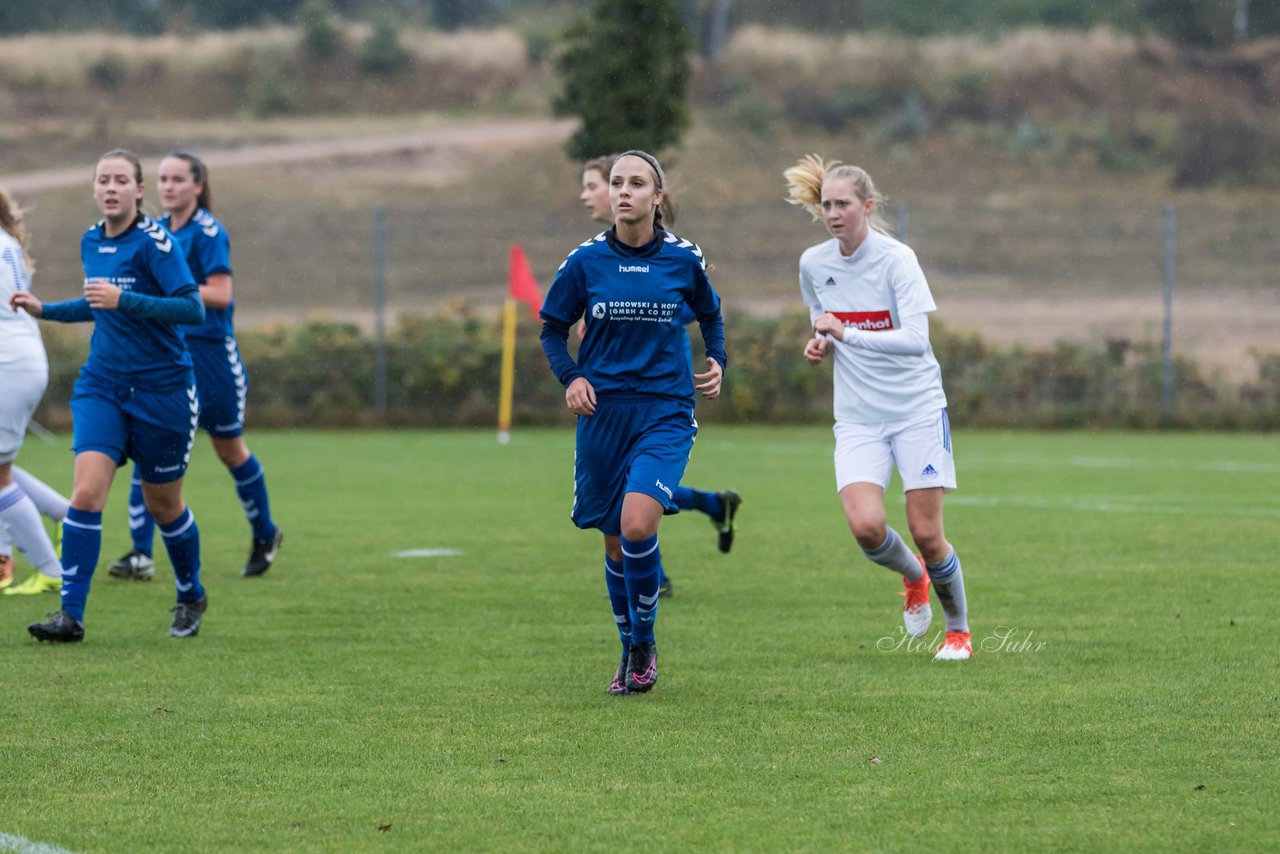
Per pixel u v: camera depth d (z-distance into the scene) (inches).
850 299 928.9
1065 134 6156.5
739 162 5674.2
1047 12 6953.7
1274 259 4419.3
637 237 839.7
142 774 675.4
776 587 1213.7
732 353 3147.1
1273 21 6958.7
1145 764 683.4
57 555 1268.5
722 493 1250.6
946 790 644.7
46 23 7047.2
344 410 3061.0
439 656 941.8
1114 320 3833.7
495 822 605.6
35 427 2930.6
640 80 3011.8
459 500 1857.8
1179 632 1004.6
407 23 6943.9
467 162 5511.8
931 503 911.7
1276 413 3014.3
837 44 6683.1
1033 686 844.6
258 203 4933.6
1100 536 1498.5
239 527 1598.2
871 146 5974.4
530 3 7234.3
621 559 848.3
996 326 3777.1
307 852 572.4
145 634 1018.7
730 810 619.2
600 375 843.4
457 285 4247.0
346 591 1198.3
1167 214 3080.7
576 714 784.9
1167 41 6796.3
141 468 994.7
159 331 982.4
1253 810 614.2
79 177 5285.4
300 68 6525.6
